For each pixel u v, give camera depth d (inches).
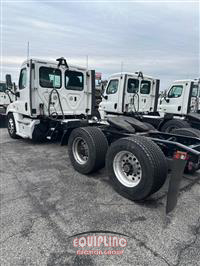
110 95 289.9
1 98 374.3
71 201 106.1
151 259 69.1
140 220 90.9
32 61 191.5
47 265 65.5
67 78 217.3
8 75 223.9
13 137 256.8
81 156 147.3
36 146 221.8
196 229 85.4
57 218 90.6
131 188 106.9
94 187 123.6
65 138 180.1
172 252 72.4
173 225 87.9
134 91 283.9
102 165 138.6
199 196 116.0
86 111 240.2
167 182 133.1
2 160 171.3
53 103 209.8
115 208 100.5
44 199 107.4
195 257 70.2
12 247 72.7
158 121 274.8
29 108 200.2
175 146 114.0
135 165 109.0
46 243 75.0
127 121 159.2
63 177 137.9
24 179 133.0
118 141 114.2
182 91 289.3
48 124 215.8
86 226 85.5
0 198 107.3
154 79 308.0
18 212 94.3
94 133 135.7
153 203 106.7
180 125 253.0
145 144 102.4
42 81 200.7
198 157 105.8
